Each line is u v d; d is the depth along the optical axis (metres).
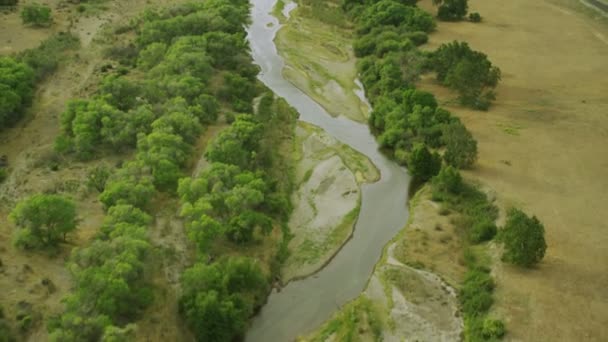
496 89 117.12
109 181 78.94
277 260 75.06
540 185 85.94
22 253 69.31
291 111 110.75
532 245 67.56
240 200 74.31
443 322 65.00
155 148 83.44
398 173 95.19
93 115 90.94
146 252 65.06
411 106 103.94
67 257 69.19
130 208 71.12
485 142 97.50
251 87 113.25
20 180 84.19
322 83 124.00
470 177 87.94
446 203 83.81
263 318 67.50
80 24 141.12
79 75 115.19
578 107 109.81
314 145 101.12
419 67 117.19
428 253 75.00
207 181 77.31
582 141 98.19
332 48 139.62
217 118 103.12
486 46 138.00
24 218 69.50
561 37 144.75
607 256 71.44
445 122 98.81
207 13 129.75
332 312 68.56
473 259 72.62
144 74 114.44
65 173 86.12
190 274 63.94
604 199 82.81
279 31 148.25
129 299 61.19
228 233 74.06
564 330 61.16
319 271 74.62
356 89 121.25
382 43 129.50
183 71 107.75
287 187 89.00
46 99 106.69
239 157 85.19
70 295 59.84
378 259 76.75
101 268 60.94
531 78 121.94
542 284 67.12
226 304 61.69
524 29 149.75
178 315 63.16
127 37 134.12
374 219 84.50
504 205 80.88
